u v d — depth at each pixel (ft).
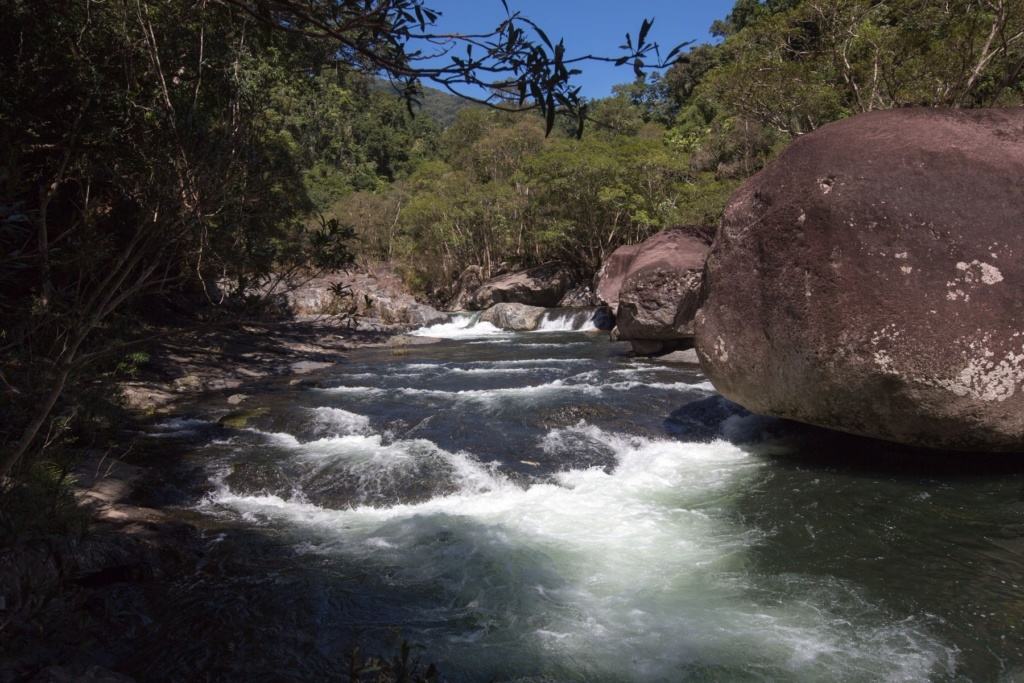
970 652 12.25
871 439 24.13
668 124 174.09
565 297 93.66
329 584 15.53
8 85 15.21
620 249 72.54
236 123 14.26
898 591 14.52
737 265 23.49
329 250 11.28
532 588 15.25
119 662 12.35
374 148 222.48
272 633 13.43
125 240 14.58
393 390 37.60
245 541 18.01
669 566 16.19
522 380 40.14
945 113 21.59
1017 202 19.31
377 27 6.60
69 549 14.55
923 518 18.07
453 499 21.07
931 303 18.85
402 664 6.61
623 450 25.20
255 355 50.01
